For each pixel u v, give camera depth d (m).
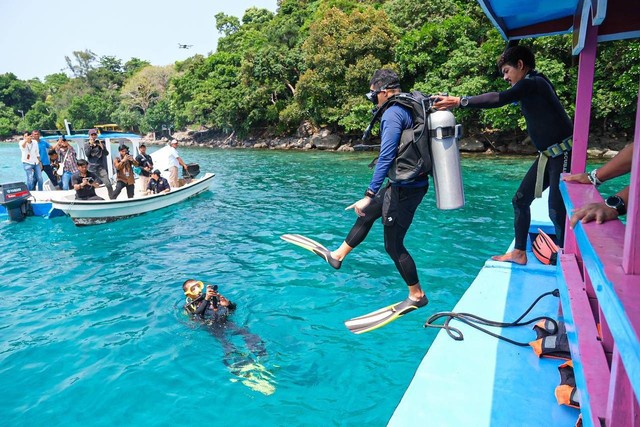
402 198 3.31
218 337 5.91
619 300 1.17
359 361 5.27
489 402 2.71
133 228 11.91
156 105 68.69
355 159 28.45
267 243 10.17
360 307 6.65
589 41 3.24
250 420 4.37
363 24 33.16
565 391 2.66
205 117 50.84
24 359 5.53
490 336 3.48
